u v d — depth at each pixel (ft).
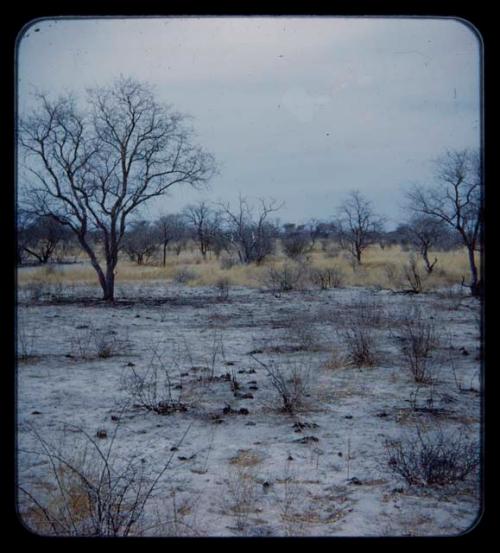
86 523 14.74
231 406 26.40
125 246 128.36
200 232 157.28
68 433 22.58
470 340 41.68
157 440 21.90
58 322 53.78
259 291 82.43
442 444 20.02
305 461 19.74
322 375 32.07
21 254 108.06
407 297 69.36
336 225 142.00
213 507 16.11
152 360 35.50
